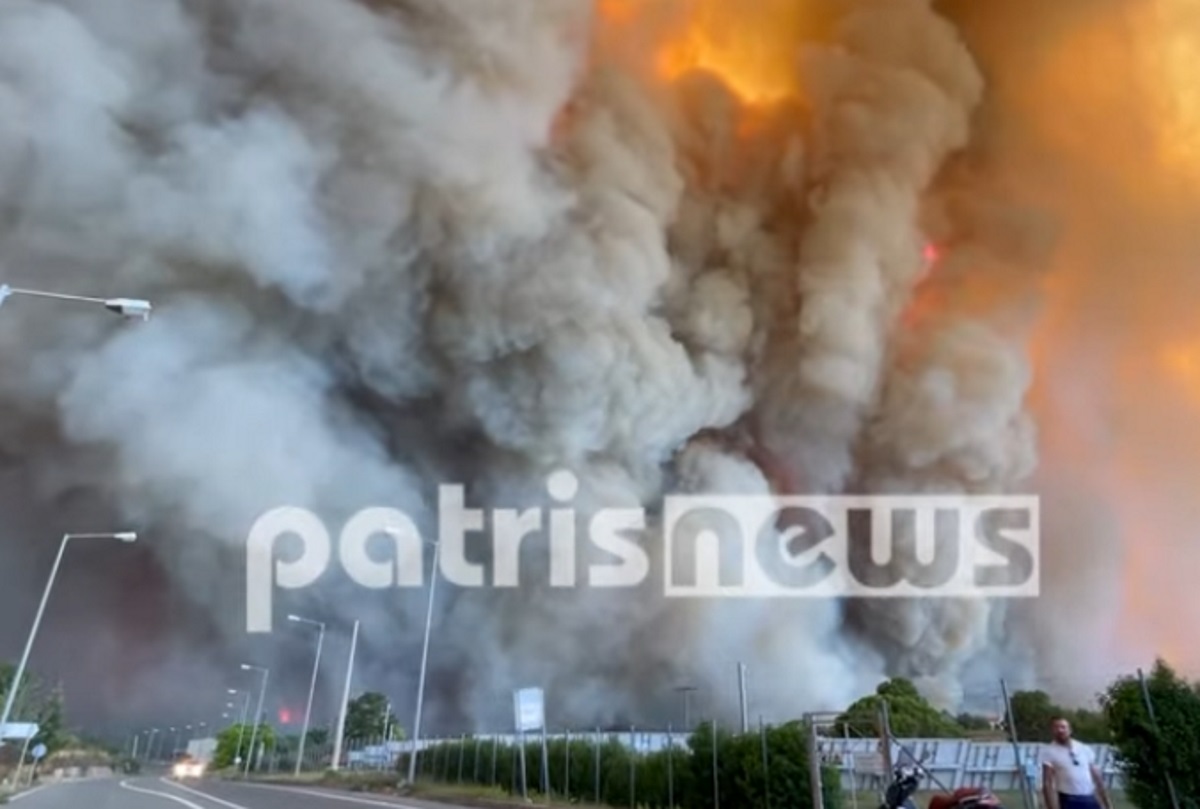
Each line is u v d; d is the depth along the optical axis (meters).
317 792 31.39
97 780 62.91
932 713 27.19
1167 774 11.54
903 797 12.27
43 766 73.62
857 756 16.27
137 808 23.14
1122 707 12.20
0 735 37.22
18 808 24.42
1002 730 22.30
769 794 16.25
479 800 24.05
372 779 36.53
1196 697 12.01
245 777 65.12
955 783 17.94
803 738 16.34
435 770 33.75
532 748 26.61
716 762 17.89
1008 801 16.86
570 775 23.91
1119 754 12.27
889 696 27.50
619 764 21.73
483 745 29.80
